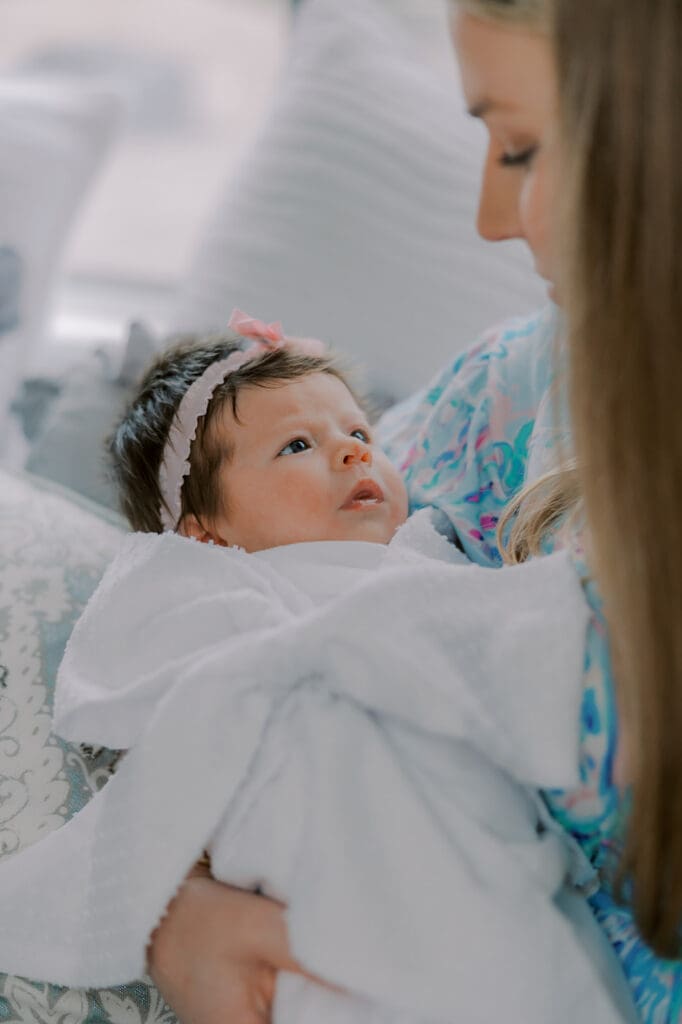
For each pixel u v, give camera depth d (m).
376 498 0.95
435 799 0.72
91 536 1.10
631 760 0.67
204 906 0.73
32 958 0.78
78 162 1.68
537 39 0.61
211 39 2.17
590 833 0.74
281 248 1.43
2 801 0.89
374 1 1.93
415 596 0.75
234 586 0.86
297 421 0.96
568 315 0.61
